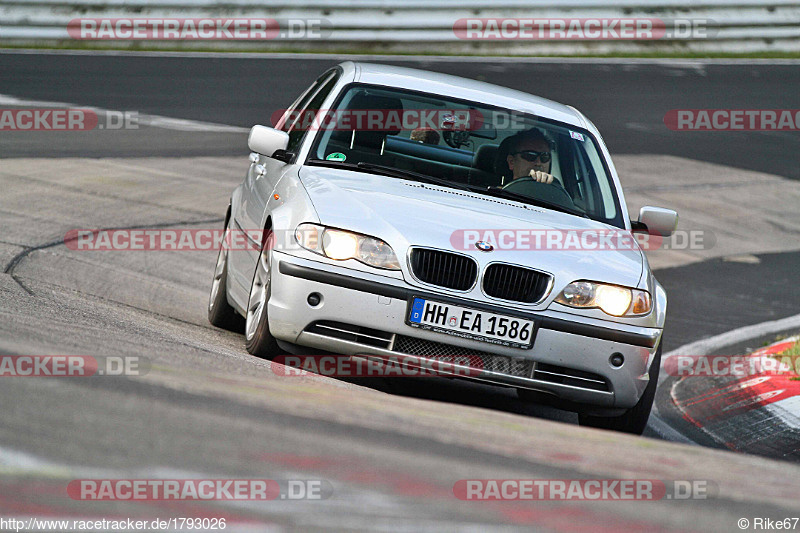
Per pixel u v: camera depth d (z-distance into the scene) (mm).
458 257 15211
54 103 55062
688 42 87875
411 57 78312
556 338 15305
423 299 14984
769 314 31672
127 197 37062
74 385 9617
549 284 15375
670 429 18688
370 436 9188
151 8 77188
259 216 18062
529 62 79875
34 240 28219
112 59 71000
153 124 52344
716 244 42000
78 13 76375
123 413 8703
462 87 20016
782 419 19906
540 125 19281
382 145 18219
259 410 9609
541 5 83312
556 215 17375
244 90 63281
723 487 9203
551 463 9188
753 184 54656
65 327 13969
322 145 18125
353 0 79500
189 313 22391
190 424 8625
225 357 14438
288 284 15258
